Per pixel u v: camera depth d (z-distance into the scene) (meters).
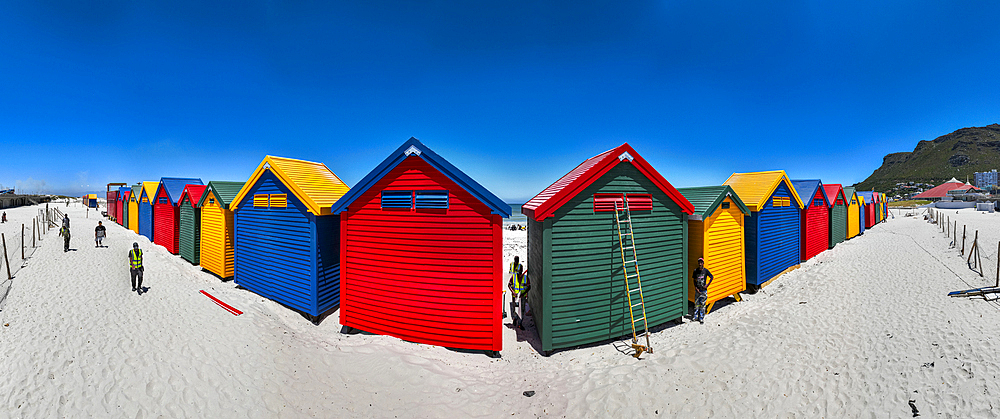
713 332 9.01
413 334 8.33
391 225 8.45
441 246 8.07
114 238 22.11
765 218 13.00
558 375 7.28
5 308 9.47
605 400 6.32
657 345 8.44
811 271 14.45
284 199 10.64
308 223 9.98
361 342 8.22
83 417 5.38
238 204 12.25
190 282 12.51
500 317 7.88
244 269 12.16
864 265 14.96
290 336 8.40
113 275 13.10
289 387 6.37
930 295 10.23
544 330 8.17
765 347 7.81
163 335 7.79
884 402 5.77
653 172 9.04
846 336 8.02
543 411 6.14
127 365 6.59
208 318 8.84
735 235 11.57
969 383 5.80
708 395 6.31
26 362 6.68
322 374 6.85
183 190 17.92
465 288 7.98
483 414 6.03
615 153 8.53
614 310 8.72
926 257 16.16
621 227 8.73
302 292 10.16
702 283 9.91
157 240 21.08
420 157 8.09
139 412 5.51
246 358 7.09
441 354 7.84
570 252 8.30
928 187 153.62
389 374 6.87
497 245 7.77
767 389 6.38
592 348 8.48
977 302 9.19
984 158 173.12
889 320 8.62
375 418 5.79
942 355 6.68
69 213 44.34
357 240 8.83
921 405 5.58
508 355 8.15
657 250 9.26
